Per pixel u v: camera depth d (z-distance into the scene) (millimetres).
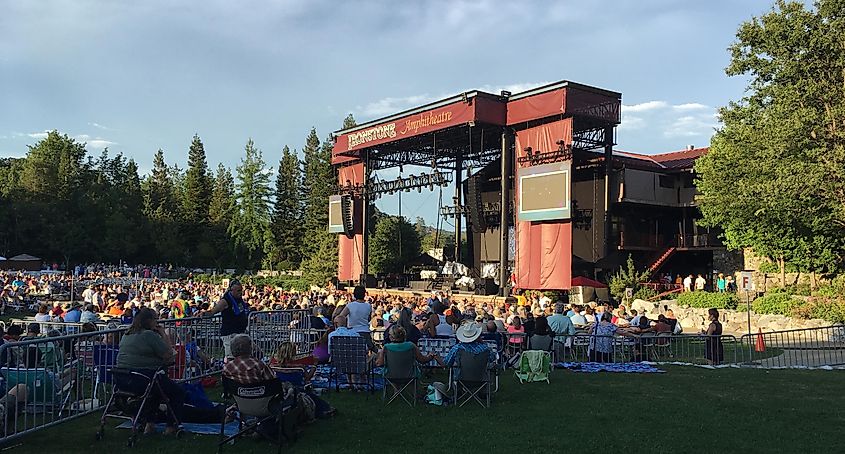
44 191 81438
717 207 29547
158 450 7258
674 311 29719
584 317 20484
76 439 7664
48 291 40844
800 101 24047
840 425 8695
